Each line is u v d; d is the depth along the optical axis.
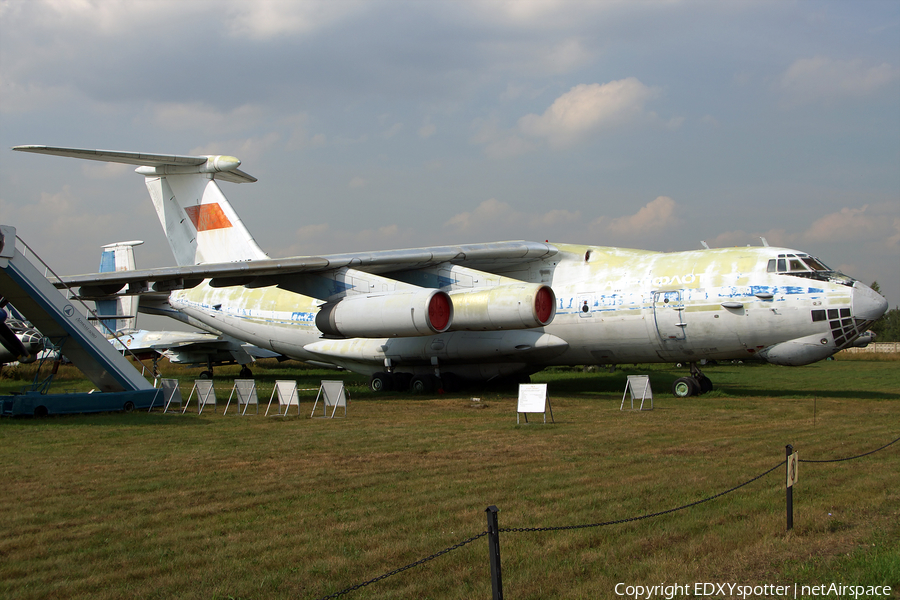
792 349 12.69
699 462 7.12
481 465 7.05
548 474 6.57
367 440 8.67
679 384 14.37
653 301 13.62
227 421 10.76
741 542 4.62
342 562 4.25
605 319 14.12
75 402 11.29
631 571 4.13
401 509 5.39
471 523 5.00
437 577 4.03
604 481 6.26
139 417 11.24
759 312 12.71
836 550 4.49
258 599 3.73
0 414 10.87
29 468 6.96
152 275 13.13
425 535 4.75
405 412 11.91
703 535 4.76
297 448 8.10
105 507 5.48
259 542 4.62
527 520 5.04
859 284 12.50
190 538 4.72
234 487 6.13
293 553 4.41
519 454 7.64
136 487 6.12
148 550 4.48
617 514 5.20
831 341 12.41
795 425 9.80
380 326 13.64
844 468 6.80
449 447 8.12
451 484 6.20
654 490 5.89
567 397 14.28
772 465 6.93
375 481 6.33
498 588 3.35
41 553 4.43
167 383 12.56
